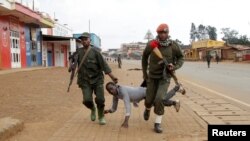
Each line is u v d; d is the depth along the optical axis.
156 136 6.79
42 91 13.97
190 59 105.06
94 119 8.20
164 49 7.09
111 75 7.59
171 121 8.16
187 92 14.44
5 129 6.47
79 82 7.79
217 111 9.46
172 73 7.14
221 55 87.25
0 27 27.83
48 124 7.86
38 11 35.78
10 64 29.70
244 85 18.27
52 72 26.09
